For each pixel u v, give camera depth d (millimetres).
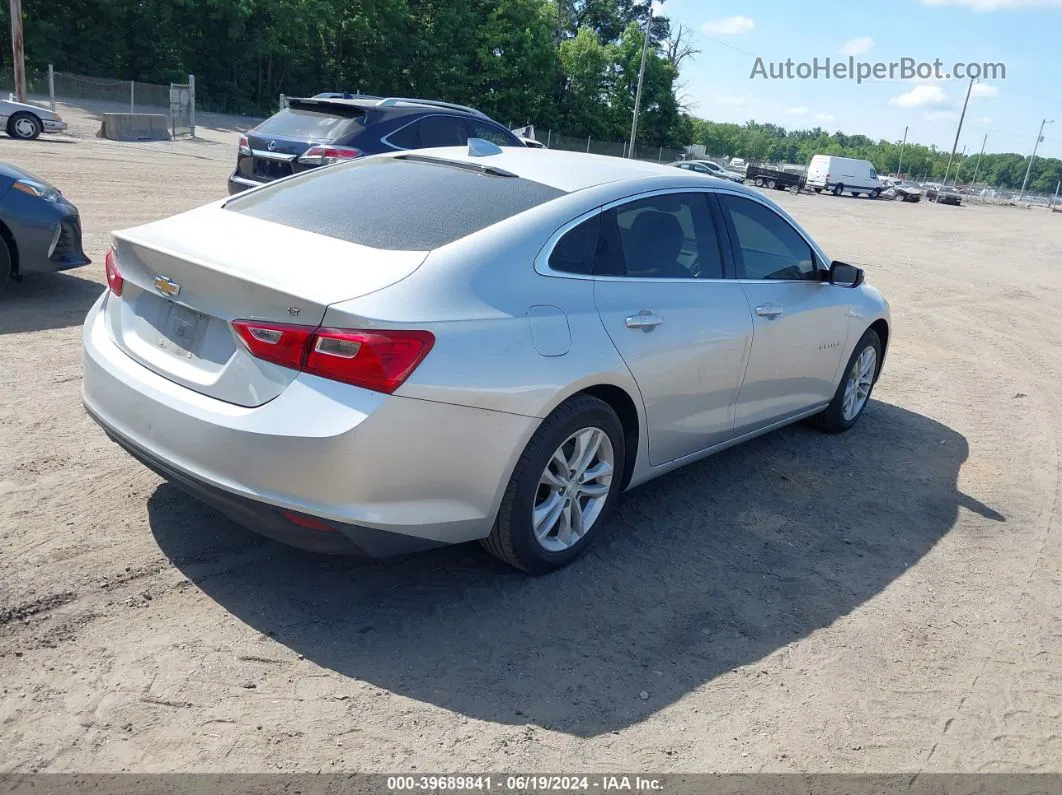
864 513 4738
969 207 63969
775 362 4699
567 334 3379
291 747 2592
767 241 4758
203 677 2850
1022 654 3527
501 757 2645
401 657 3066
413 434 2930
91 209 10898
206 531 3744
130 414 3225
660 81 63125
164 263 3207
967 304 12500
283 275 3002
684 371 3975
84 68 42438
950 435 6281
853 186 55812
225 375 3027
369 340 2838
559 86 61688
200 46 46688
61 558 3416
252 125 38812
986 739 2988
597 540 4070
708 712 2961
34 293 6984
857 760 2812
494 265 3273
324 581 3482
